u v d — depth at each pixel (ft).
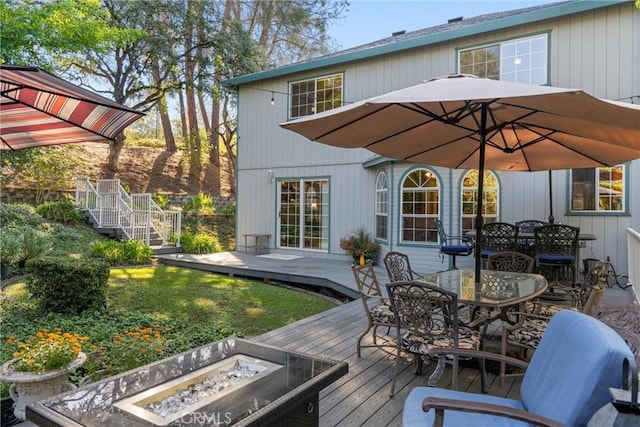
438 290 9.22
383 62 32.22
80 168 53.16
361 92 33.19
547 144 14.10
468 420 6.38
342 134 11.62
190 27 51.13
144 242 38.32
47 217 38.68
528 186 26.35
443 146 14.43
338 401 9.65
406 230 28.84
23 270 25.98
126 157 62.75
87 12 34.40
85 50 38.42
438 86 8.99
